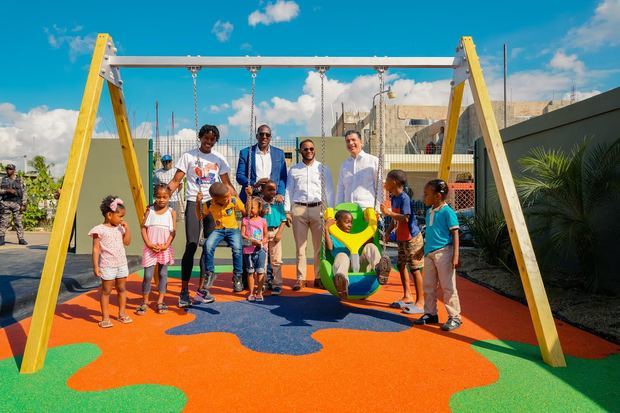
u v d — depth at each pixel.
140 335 3.96
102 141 9.23
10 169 11.05
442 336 3.96
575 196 5.43
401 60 4.79
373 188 5.75
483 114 4.17
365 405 2.55
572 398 2.67
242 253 5.38
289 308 5.05
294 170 6.18
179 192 9.49
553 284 5.74
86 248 9.15
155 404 2.56
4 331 4.15
